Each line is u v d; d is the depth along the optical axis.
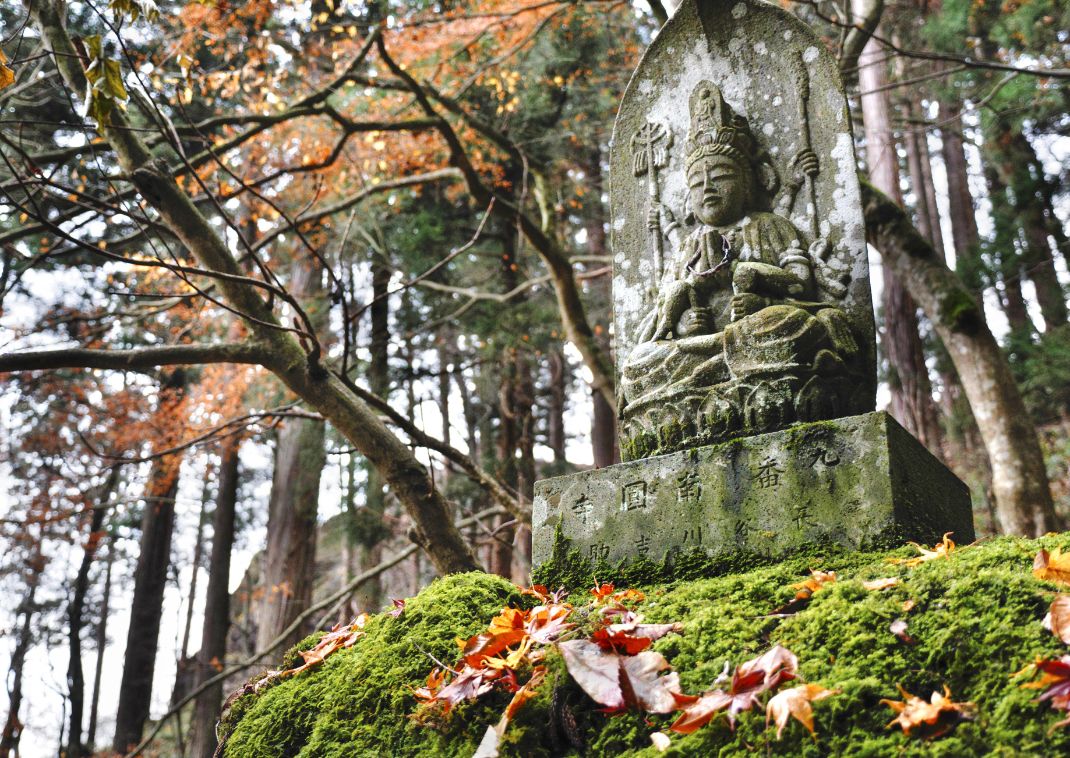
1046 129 14.88
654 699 2.16
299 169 7.95
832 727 2.04
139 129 5.67
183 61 6.18
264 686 3.17
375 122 8.47
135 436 12.98
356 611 13.09
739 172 4.28
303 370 6.14
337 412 6.20
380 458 6.26
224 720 3.16
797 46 4.49
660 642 2.53
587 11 12.93
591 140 14.39
